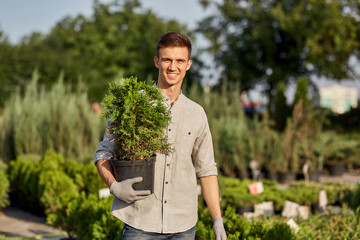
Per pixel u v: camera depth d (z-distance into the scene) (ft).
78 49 129.70
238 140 36.81
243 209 19.61
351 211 18.30
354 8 83.20
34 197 23.31
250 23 87.45
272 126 47.42
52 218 16.43
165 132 7.63
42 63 101.04
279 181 36.81
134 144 7.16
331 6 79.10
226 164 37.24
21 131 33.78
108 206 13.99
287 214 20.04
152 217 7.50
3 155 34.68
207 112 42.14
